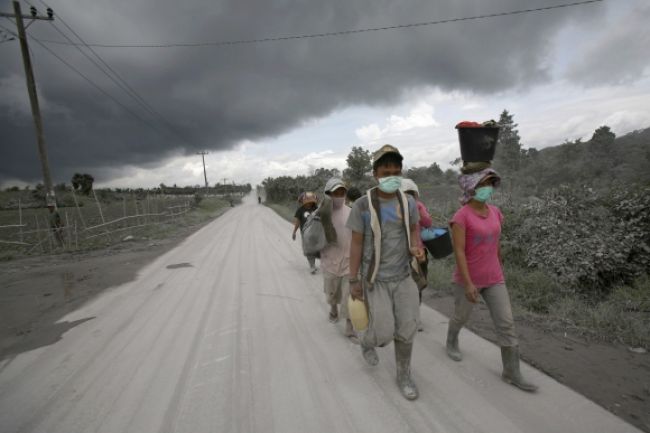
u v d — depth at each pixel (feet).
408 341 9.16
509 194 26.25
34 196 133.69
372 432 7.97
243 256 32.04
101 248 41.73
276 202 150.82
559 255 17.35
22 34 42.52
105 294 21.49
